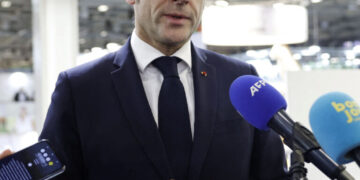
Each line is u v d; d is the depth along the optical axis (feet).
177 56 4.15
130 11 21.95
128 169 3.81
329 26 21.20
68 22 18.35
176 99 3.97
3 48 22.12
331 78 6.95
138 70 4.13
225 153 3.97
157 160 3.79
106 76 4.13
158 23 3.87
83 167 4.00
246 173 4.07
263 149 4.20
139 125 3.88
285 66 13.17
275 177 4.15
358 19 21.17
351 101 2.74
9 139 18.71
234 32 13.35
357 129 2.59
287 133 2.81
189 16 3.87
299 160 2.56
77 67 4.28
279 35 13.38
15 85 19.43
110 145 3.86
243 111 3.17
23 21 22.20
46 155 3.36
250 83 3.19
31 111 19.24
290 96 6.96
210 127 3.97
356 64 20.88
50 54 18.15
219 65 4.41
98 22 22.67
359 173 6.72
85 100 4.00
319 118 2.70
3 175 3.23
